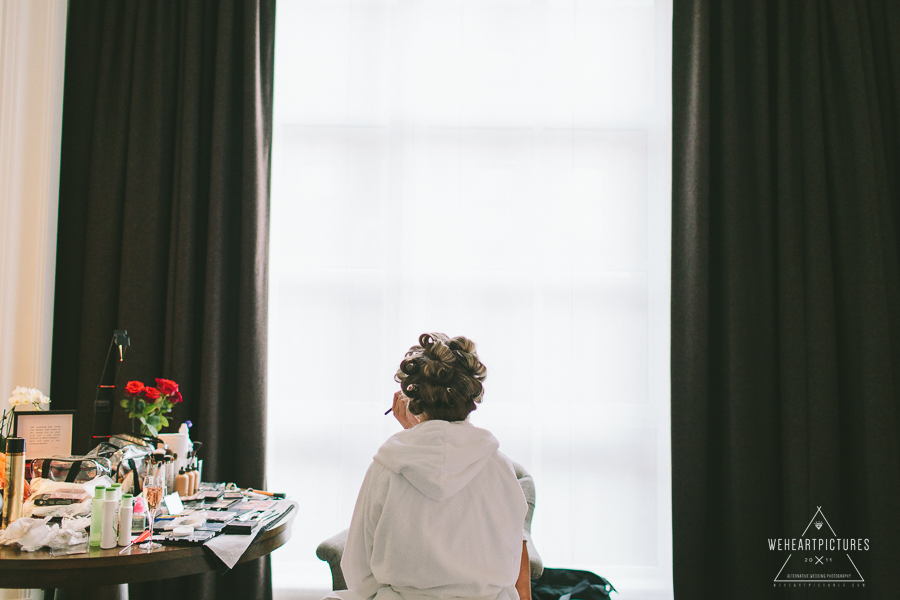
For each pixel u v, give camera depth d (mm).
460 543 1126
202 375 2533
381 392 2807
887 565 2355
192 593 2414
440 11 2914
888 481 2387
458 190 2867
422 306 2852
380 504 1165
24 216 2473
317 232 2865
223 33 2646
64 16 2639
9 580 1463
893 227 2568
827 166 2607
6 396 2369
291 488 2783
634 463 2799
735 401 2525
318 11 2912
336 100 2900
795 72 2656
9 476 1679
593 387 2828
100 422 2551
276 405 2807
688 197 2650
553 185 2875
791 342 2512
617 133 2896
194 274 2625
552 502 2770
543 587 2441
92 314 2570
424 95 2898
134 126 2623
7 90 2367
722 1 2662
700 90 2617
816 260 2520
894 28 2629
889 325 2520
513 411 2805
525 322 2838
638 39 2910
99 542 1584
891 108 2637
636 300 2855
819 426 2459
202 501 2041
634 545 2768
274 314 2836
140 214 2600
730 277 2576
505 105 2893
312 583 2717
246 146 2623
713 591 2602
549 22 2891
